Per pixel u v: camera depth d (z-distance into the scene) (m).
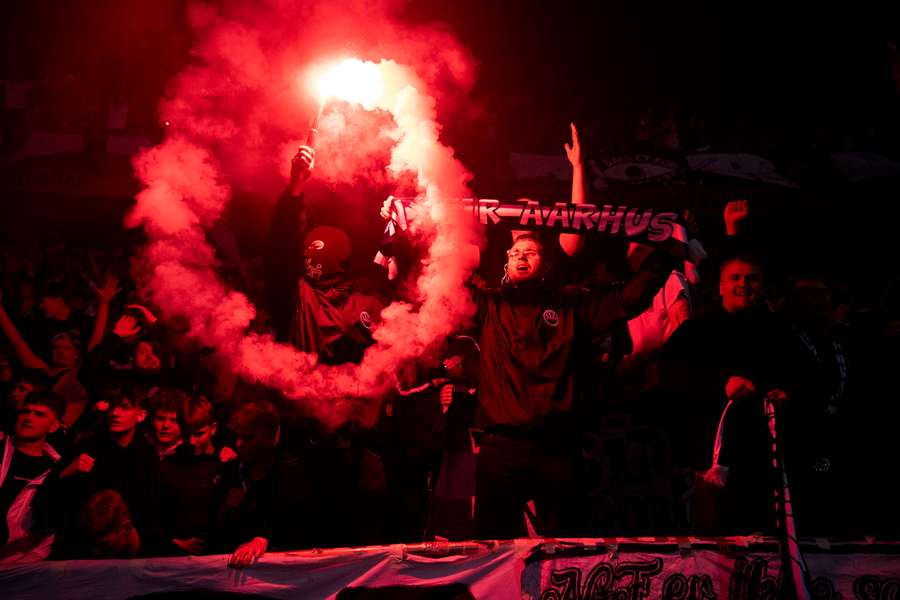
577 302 3.46
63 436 3.93
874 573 3.09
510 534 3.30
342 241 3.97
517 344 3.39
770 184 10.75
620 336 4.41
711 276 8.62
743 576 3.07
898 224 10.71
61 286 6.89
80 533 3.35
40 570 2.89
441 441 4.03
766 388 3.24
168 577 2.96
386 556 3.06
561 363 3.34
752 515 3.22
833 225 10.83
